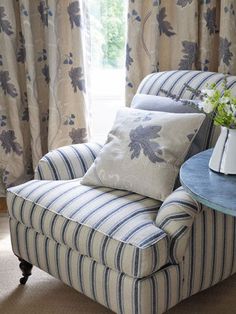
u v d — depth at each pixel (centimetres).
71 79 274
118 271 155
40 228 179
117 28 284
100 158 189
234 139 146
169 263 158
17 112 283
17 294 201
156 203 174
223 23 238
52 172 203
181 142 178
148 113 192
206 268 174
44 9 263
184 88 209
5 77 278
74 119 282
